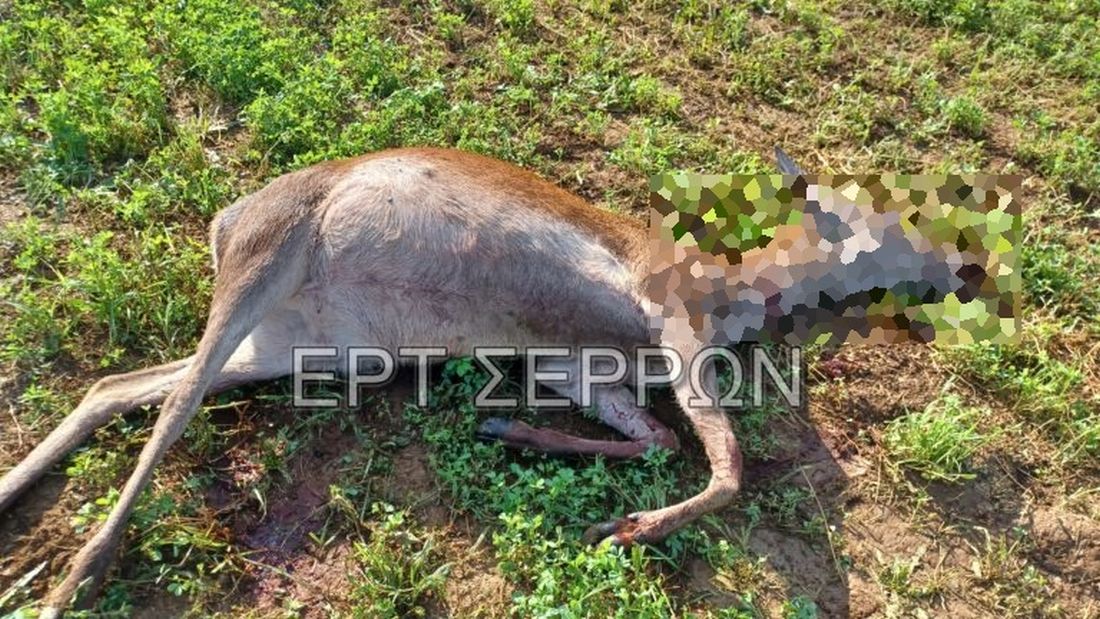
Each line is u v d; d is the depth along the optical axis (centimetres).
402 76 296
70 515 188
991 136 321
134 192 238
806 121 317
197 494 196
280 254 204
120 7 291
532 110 298
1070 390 249
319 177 213
